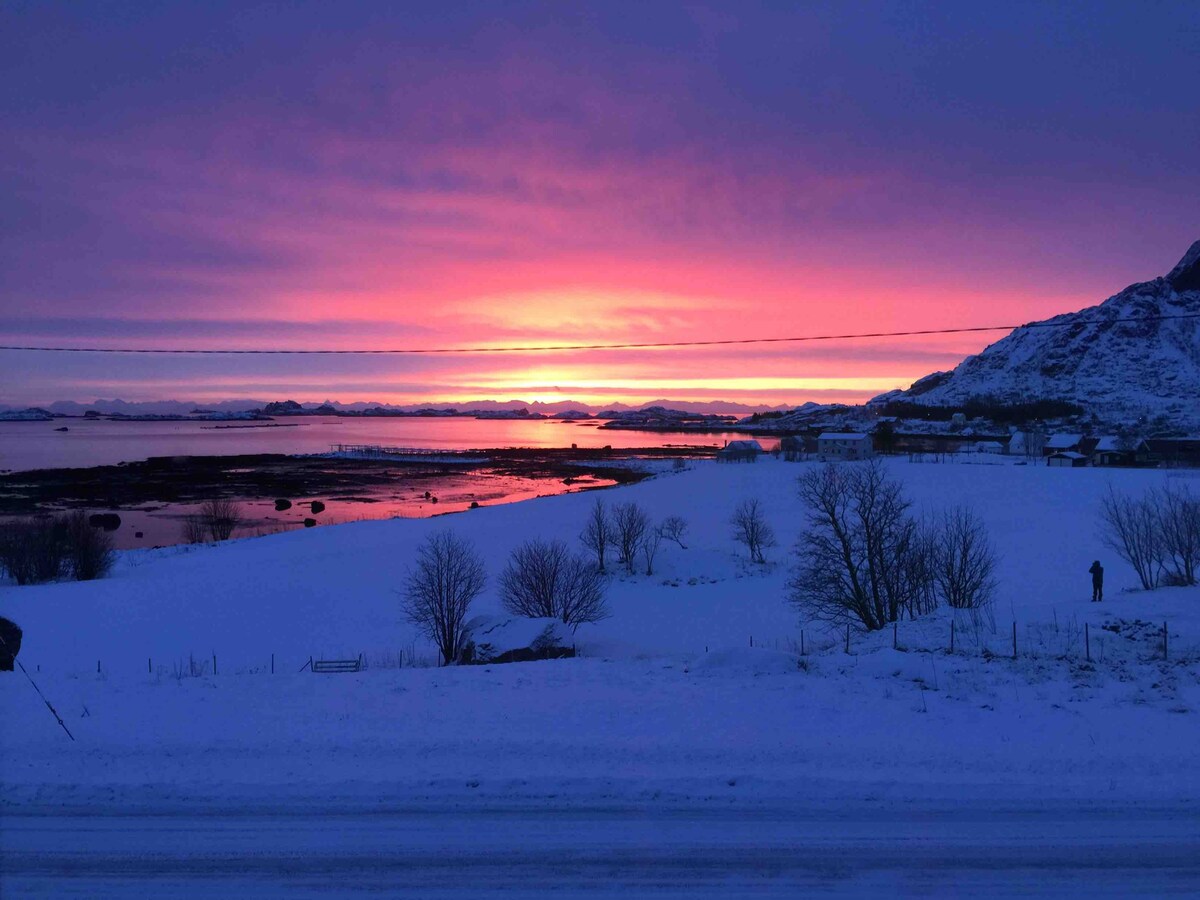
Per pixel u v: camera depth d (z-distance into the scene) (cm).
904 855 882
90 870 853
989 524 6325
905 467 10906
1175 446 12925
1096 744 1166
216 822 952
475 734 1213
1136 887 821
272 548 6119
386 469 14688
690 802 1003
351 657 3073
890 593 3033
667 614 4066
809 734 1213
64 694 1434
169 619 3944
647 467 14788
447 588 3288
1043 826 941
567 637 2397
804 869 855
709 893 812
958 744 1171
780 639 3153
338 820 957
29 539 5381
